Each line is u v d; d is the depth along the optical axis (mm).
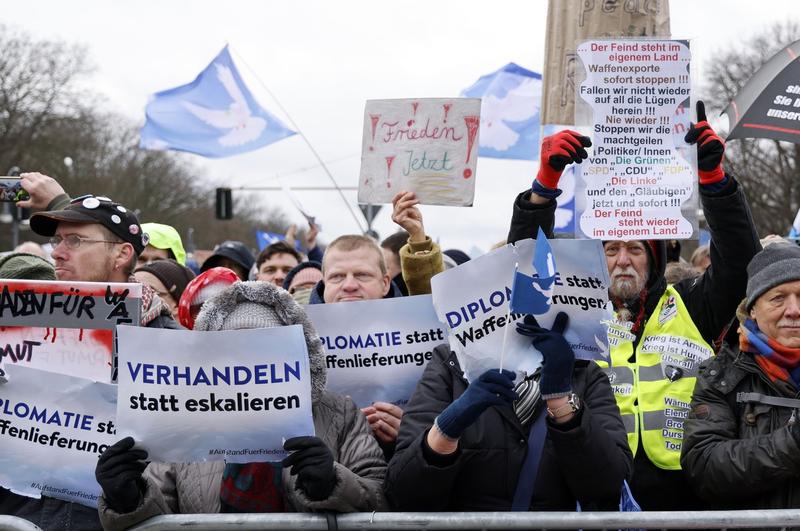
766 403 3152
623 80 3436
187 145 9031
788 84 3900
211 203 59531
